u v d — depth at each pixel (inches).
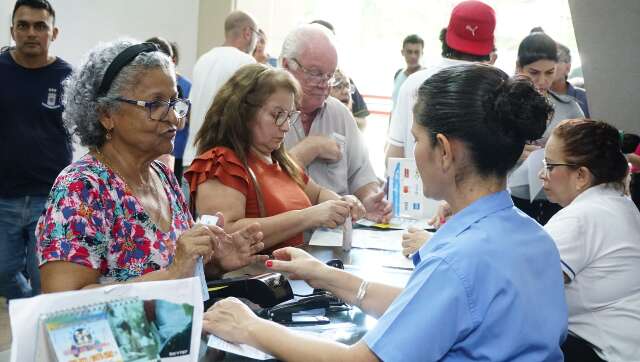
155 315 47.8
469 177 52.4
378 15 315.9
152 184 69.9
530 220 53.6
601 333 91.2
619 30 103.4
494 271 48.8
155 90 62.7
